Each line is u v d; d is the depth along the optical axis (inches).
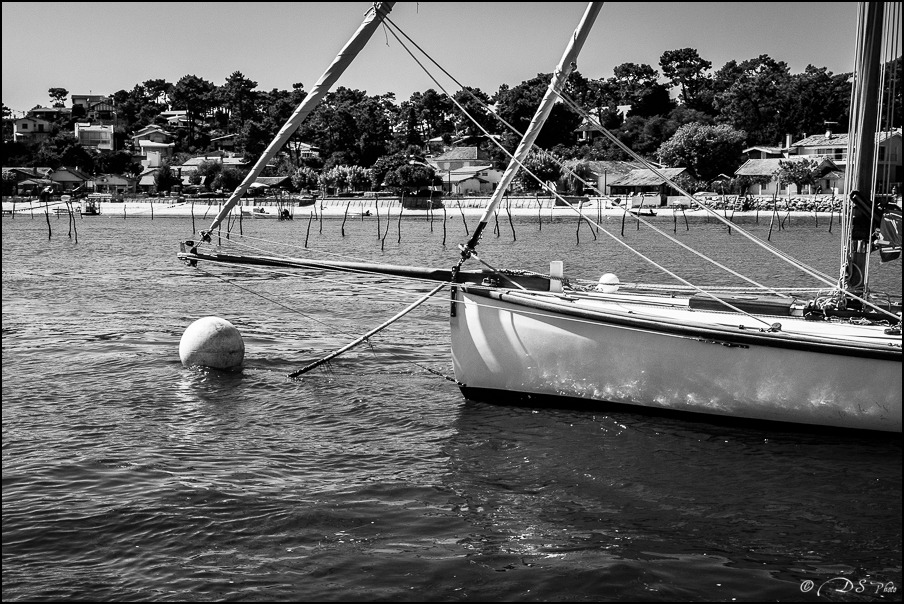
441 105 6648.6
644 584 340.2
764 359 500.1
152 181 5767.7
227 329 695.7
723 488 434.9
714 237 2893.7
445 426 534.0
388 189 4756.4
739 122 5275.6
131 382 649.0
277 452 490.6
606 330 528.1
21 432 521.0
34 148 6323.8
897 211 541.3
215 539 378.0
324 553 366.0
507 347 551.8
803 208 3762.3
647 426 521.3
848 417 495.2
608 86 6087.6
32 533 379.6
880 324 542.3
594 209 3981.3
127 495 422.3
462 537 382.0
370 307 1031.6
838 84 5157.5
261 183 5142.7
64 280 1406.3
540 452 485.4
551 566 354.9
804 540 379.6
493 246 2522.1
